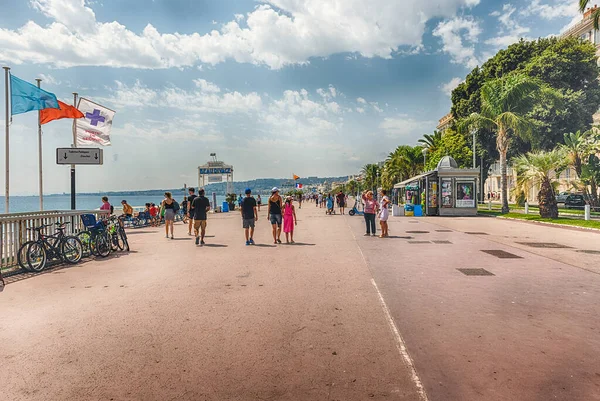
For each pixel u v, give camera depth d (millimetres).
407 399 3266
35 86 14797
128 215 23203
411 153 67688
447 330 4895
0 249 8773
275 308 5875
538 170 24219
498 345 4406
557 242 13656
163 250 12422
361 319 5336
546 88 30625
